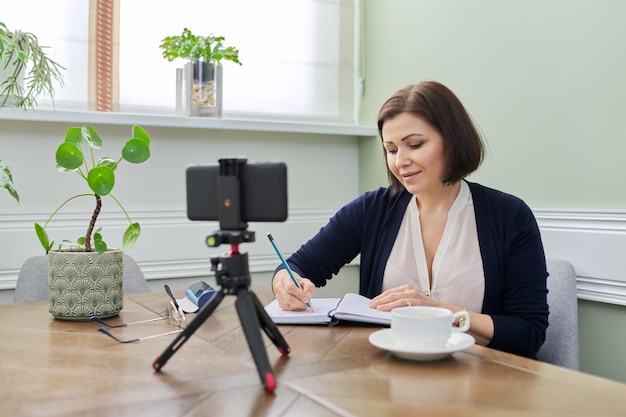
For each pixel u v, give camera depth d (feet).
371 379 2.88
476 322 4.26
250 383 2.86
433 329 3.18
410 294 4.32
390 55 8.57
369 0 9.00
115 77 7.58
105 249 4.49
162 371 3.08
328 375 2.96
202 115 7.61
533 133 6.41
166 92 7.89
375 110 8.90
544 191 6.30
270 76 8.59
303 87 8.83
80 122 7.09
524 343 4.32
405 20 8.26
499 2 6.78
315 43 8.89
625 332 5.62
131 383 2.87
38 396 2.68
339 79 9.09
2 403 2.59
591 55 5.78
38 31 7.16
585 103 5.85
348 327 4.08
